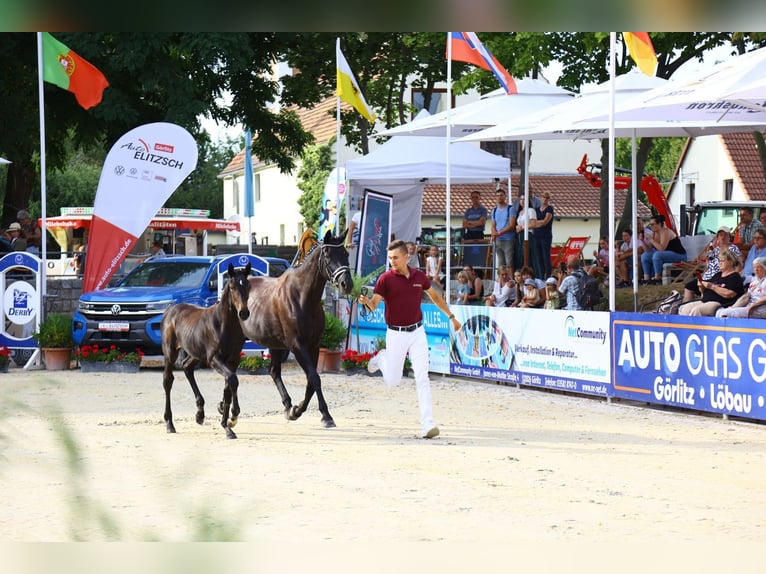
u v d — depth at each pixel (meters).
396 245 11.43
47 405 2.74
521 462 9.77
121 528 2.76
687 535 6.59
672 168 66.56
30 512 7.33
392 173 25.27
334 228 30.92
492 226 21.41
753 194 44.06
